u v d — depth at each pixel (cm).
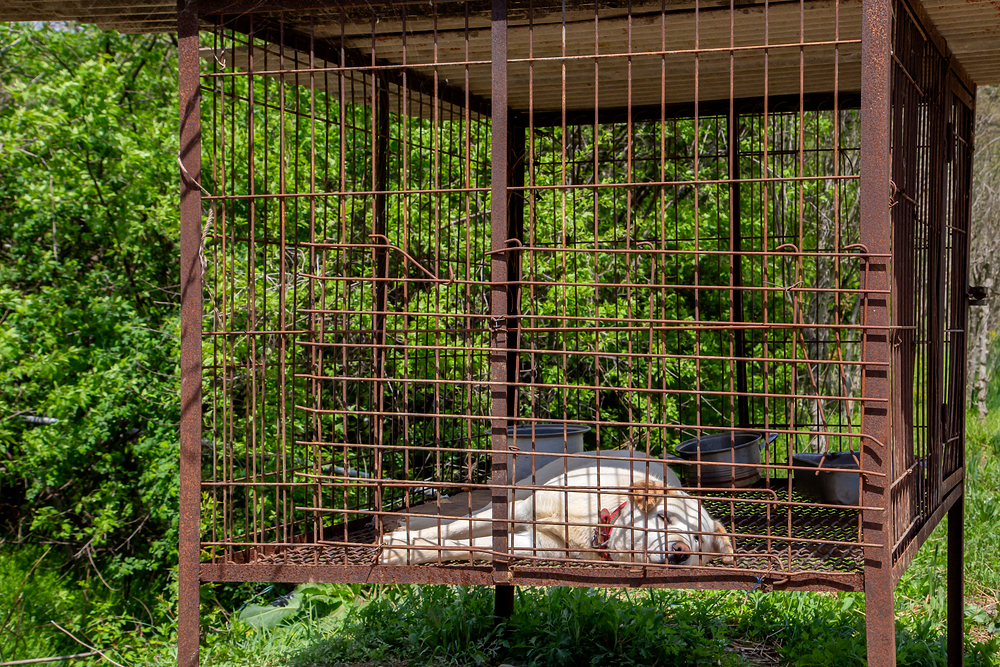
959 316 462
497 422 302
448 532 385
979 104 1195
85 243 1094
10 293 948
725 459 452
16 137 980
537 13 373
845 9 372
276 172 897
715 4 365
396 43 416
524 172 581
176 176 1000
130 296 1048
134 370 970
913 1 330
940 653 471
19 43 1080
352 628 516
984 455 922
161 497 944
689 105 550
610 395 992
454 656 461
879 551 273
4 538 1032
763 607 527
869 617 275
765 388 276
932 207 377
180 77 328
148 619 920
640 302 951
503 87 300
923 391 378
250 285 325
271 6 321
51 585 908
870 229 270
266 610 615
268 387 870
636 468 420
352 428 818
